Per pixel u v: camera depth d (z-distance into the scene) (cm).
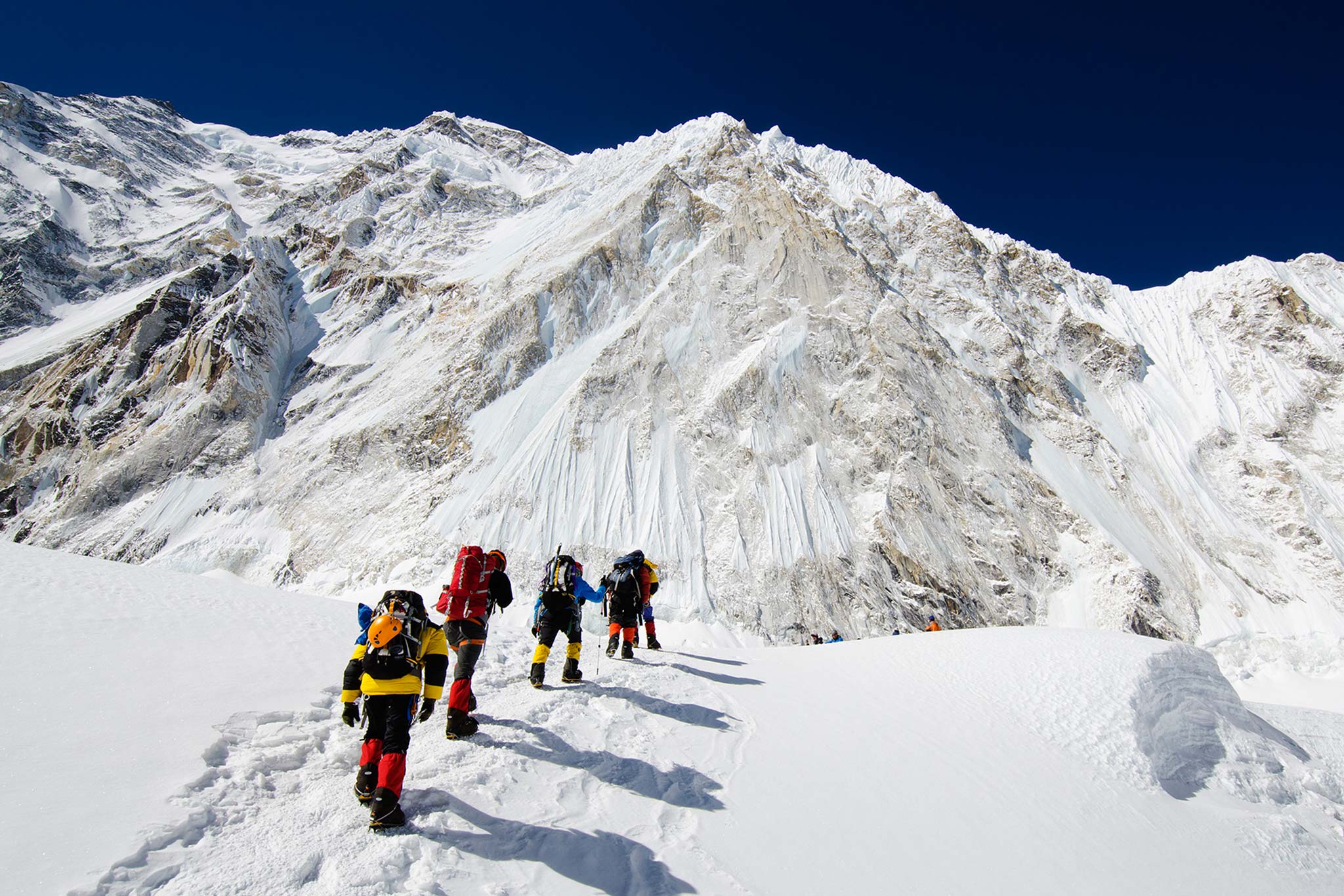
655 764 527
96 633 626
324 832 358
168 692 516
